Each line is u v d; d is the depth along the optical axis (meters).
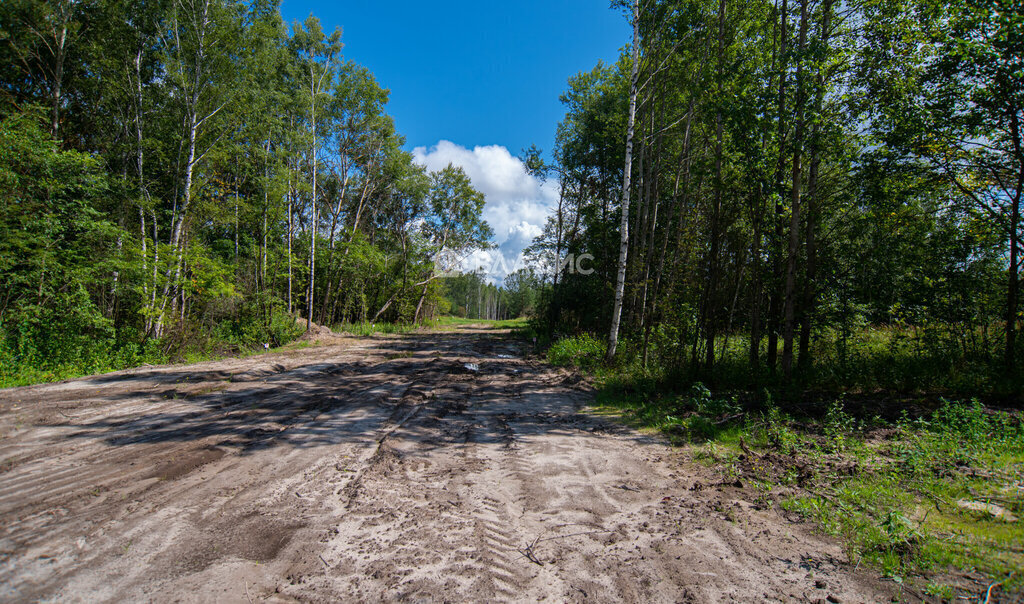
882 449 5.20
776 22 9.85
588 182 22.48
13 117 10.97
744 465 4.95
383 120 26.56
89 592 2.57
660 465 5.11
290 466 4.81
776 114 8.95
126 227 15.05
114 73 14.73
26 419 6.30
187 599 2.52
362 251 28.27
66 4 13.84
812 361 9.80
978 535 3.16
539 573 2.87
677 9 11.48
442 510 3.83
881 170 9.04
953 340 9.48
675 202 14.56
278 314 19.59
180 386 8.85
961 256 9.45
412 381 10.71
